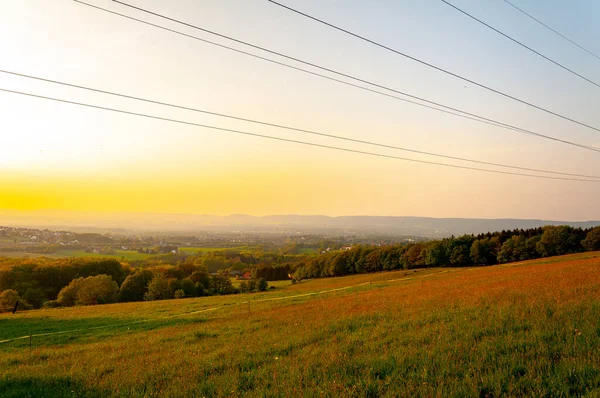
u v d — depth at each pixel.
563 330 8.73
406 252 95.62
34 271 71.38
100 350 14.98
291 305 28.69
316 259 105.69
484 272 45.41
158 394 7.77
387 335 11.33
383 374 7.45
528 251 87.19
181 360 10.86
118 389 8.33
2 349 19.00
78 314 38.00
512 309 12.29
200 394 7.42
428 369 7.27
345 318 15.80
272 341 12.59
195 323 22.52
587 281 17.75
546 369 6.55
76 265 78.12
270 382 7.75
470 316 12.38
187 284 74.06
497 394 5.79
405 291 27.73
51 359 13.98
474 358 7.63
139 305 46.22
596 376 5.93
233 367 9.38
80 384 9.15
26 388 9.09
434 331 10.77
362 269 98.31
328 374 7.75
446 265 93.69
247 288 79.00
